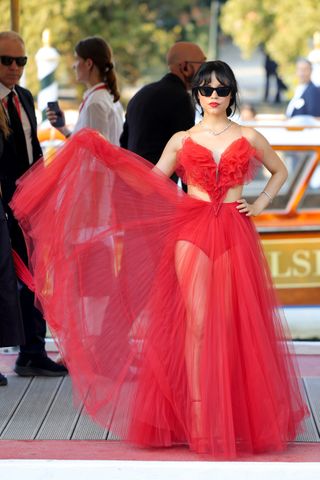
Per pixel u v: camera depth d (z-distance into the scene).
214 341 10.14
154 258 10.62
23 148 12.82
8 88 12.77
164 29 59.78
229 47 66.50
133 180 10.73
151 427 10.45
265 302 10.51
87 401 10.68
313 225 17.50
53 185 10.95
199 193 10.62
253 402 10.21
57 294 10.73
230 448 10.02
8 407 11.79
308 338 15.95
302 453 10.31
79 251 10.73
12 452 10.33
